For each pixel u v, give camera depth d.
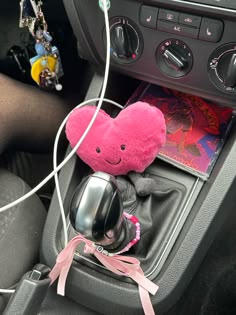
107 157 0.62
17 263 0.68
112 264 0.59
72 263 0.62
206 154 0.68
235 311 0.79
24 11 0.72
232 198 0.64
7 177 0.77
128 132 0.60
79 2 0.62
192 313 0.77
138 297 0.59
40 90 0.88
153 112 0.61
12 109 0.79
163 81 0.67
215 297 0.80
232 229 0.84
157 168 0.69
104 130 0.62
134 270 0.59
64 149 0.97
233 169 0.60
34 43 0.87
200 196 0.65
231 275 0.82
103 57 0.69
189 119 0.71
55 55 0.76
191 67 0.62
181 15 0.57
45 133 0.88
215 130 0.70
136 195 0.66
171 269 0.60
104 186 0.50
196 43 0.59
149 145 0.61
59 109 0.89
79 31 0.67
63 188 0.68
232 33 0.56
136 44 0.64
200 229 0.60
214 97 0.64
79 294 0.63
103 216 0.49
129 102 0.74
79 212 0.49
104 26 0.65
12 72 0.96
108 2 0.61
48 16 0.86
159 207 0.67
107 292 0.60
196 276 0.81
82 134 0.63
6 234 0.69
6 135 0.79
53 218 0.66
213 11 0.54
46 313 0.65
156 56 0.64
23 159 0.99
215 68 0.60
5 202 0.73
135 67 0.67
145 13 0.60
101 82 0.72
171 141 0.70
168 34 0.60
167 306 0.61
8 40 0.90
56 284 0.67
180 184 0.67
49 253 0.65
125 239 0.58
